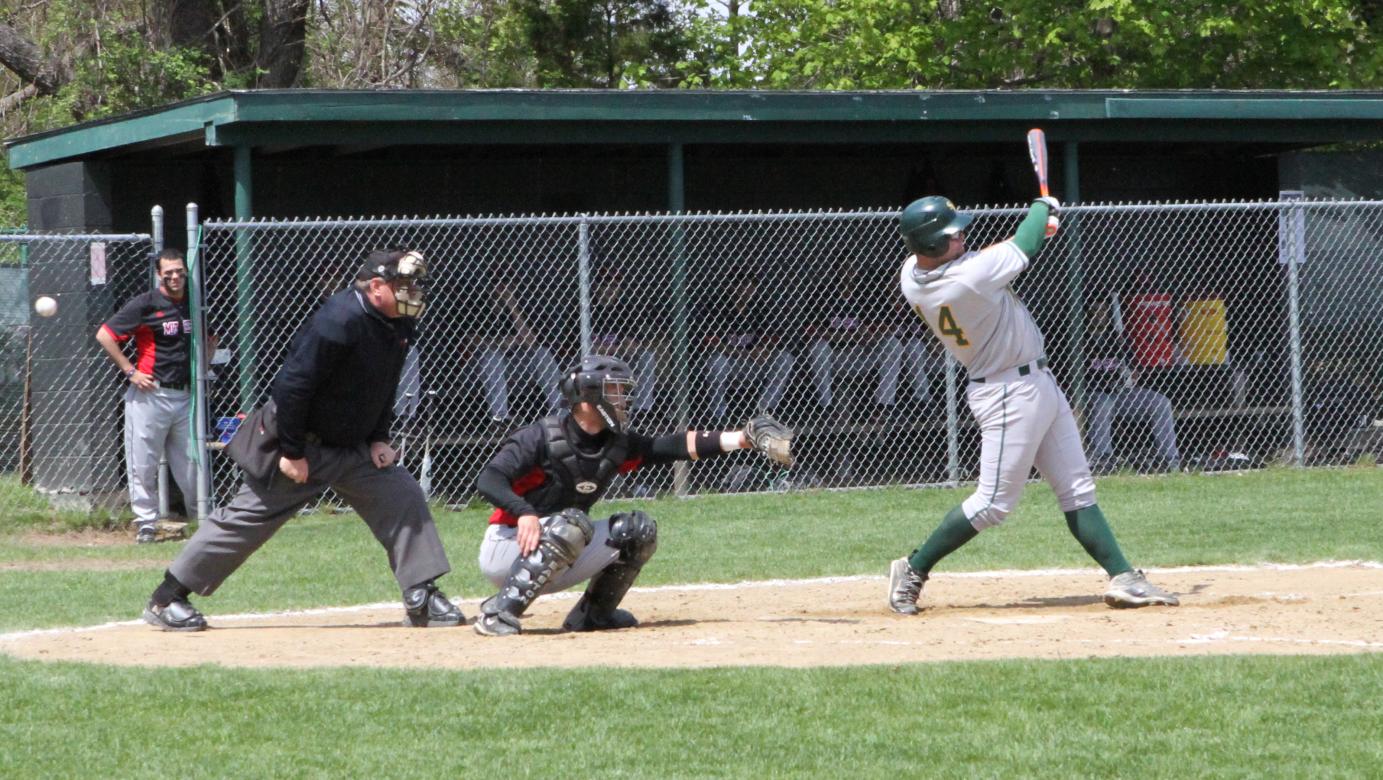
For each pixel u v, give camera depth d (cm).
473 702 1149
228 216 3122
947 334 1543
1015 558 2036
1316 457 3041
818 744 1031
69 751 1045
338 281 3019
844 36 4741
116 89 4425
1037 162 1541
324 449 1493
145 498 2398
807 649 1356
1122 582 1588
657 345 2953
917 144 3170
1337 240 3058
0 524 2511
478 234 3122
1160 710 1101
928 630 1459
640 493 2825
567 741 1048
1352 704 1107
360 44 5694
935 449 3066
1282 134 3166
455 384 2892
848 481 2914
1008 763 986
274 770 995
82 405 2681
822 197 3509
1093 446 2992
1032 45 4216
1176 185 3694
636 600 1755
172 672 1273
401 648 1395
